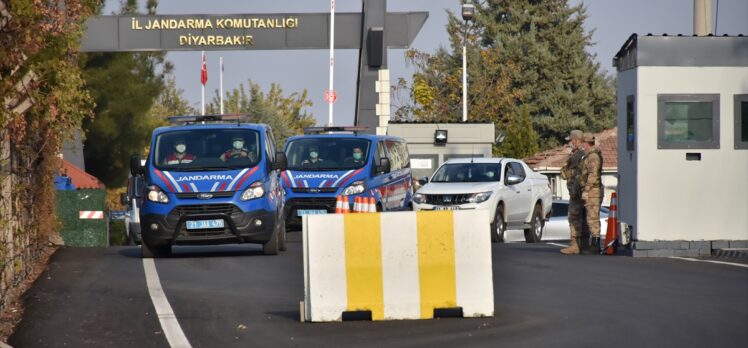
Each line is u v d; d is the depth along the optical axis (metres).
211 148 36.81
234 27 78.12
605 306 22.91
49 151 32.09
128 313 22.58
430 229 22.09
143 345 19.28
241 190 35.59
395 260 21.98
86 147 83.50
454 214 22.16
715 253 34.19
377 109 77.94
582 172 35.41
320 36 78.81
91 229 59.28
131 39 77.25
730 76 34.19
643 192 34.22
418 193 47.91
